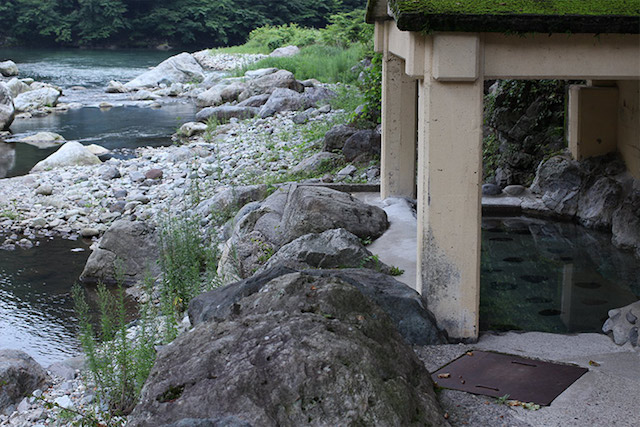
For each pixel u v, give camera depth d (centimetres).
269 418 321
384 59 849
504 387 431
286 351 344
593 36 486
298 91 2259
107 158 1616
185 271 779
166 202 1209
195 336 378
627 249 783
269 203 855
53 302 846
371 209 762
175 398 341
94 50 5272
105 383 542
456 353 486
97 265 916
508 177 1039
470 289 512
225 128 1808
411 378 381
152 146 1738
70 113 2320
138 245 920
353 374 338
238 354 351
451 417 394
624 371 455
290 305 394
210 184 1277
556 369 457
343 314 391
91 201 1255
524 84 1059
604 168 905
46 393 570
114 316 787
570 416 395
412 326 500
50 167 1500
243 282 533
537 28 474
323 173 1202
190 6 5647
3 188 1348
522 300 636
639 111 846
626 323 523
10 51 5009
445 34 477
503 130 1073
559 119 1041
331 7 5853
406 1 482
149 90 2853
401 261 665
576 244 805
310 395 331
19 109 2350
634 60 489
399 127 862
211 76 2928
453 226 505
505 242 816
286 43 4316
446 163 498
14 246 1058
